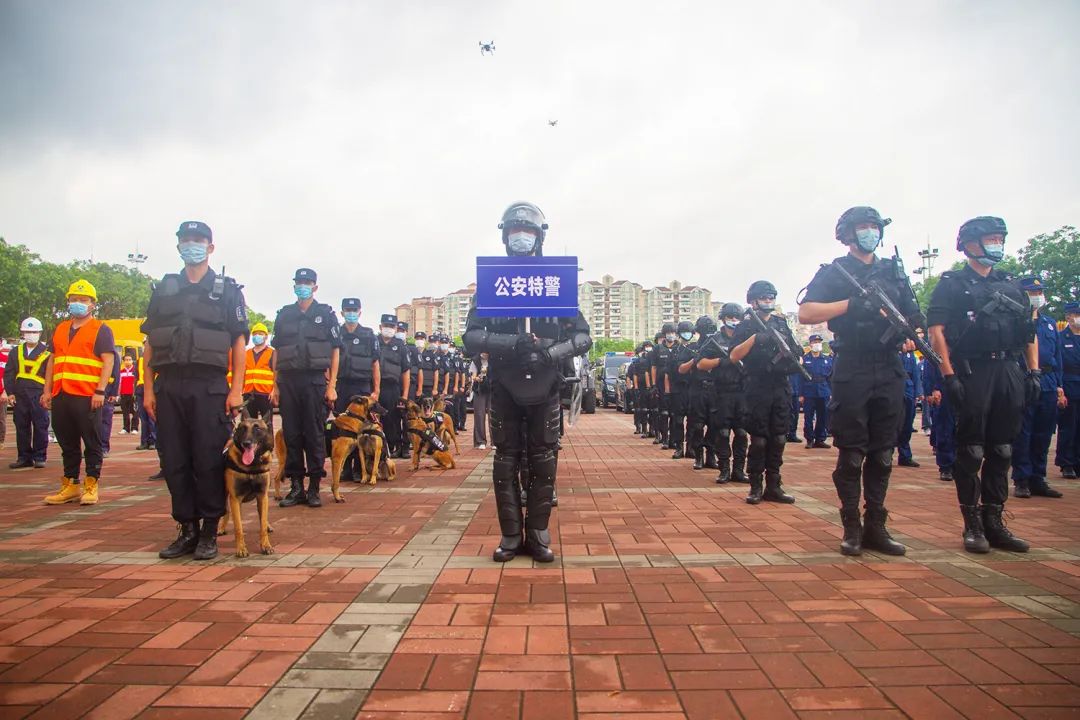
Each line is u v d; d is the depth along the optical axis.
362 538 4.88
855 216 4.63
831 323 4.66
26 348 9.53
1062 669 2.55
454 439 11.02
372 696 2.35
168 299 4.41
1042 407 6.66
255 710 2.25
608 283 143.62
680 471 8.82
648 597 3.44
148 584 3.71
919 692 2.37
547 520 4.23
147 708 2.26
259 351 9.02
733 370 7.66
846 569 3.96
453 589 3.59
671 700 2.32
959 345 4.54
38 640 2.87
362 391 8.18
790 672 2.54
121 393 16.20
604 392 30.06
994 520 4.48
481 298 4.41
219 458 4.36
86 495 6.42
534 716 2.21
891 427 4.36
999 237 4.57
